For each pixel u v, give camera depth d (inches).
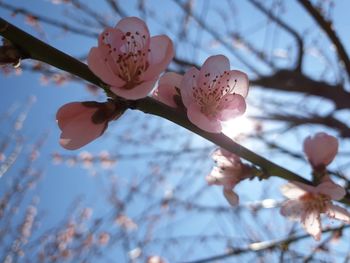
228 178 6.0
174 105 4.8
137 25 4.6
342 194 5.6
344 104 16.4
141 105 4.5
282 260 10.6
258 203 13.1
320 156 6.3
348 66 14.8
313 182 6.2
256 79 17.1
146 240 18.2
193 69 4.9
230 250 13.1
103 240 20.3
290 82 16.9
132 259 17.1
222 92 4.9
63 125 4.5
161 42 4.5
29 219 21.2
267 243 11.0
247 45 18.2
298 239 10.7
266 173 5.6
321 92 16.8
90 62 4.1
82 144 4.5
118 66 4.3
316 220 6.1
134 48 4.5
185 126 4.7
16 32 4.0
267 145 13.8
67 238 20.8
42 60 4.1
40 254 20.1
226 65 5.0
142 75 4.4
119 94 4.0
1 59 4.0
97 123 4.5
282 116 17.3
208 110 4.8
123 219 20.3
